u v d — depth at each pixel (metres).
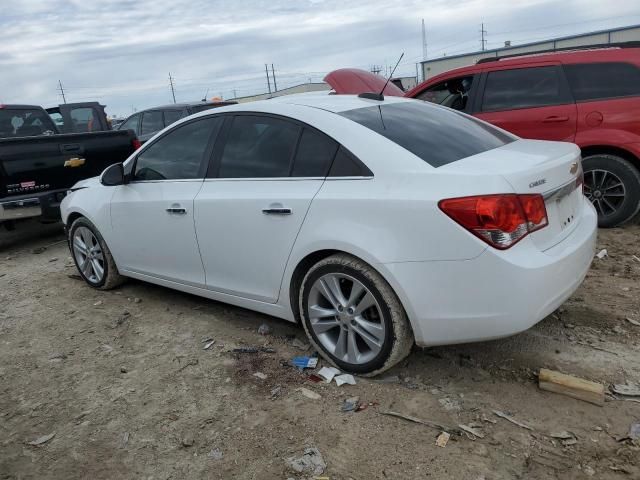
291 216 3.25
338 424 2.82
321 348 3.34
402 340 2.97
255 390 3.19
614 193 5.59
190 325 4.13
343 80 8.45
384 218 2.88
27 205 6.24
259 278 3.56
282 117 3.49
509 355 3.33
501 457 2.51
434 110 3.89
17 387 3.46
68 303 4.82
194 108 10.39
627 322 3.62
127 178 4.38
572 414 2.77
